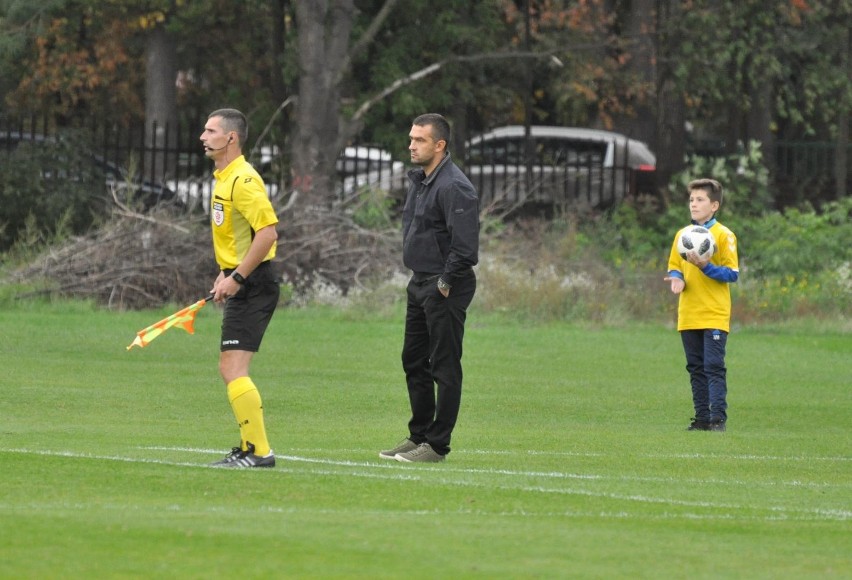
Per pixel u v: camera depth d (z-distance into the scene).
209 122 31.45
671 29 119.19
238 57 136.50
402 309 78.94
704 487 31.36
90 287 80.00
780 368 62.28
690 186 43.34
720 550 23.58
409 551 22.52
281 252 83.81
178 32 130.00
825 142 138.50
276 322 73.62
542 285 81.38
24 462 31.05
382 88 119.25
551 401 49.59
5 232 96.62
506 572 21.23
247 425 31.62
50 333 65.12
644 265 93.81
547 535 24.23
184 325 31.52
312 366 57.59
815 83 129.62
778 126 149.75
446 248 34.12
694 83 121.00
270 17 124.94
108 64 131.25
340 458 34.56
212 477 29.77
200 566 21.02
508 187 101.50
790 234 95.38
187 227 84.00
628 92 126.38
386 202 93.50
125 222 83.38
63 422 40.66
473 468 33.28
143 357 58.28
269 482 29.34
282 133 116.69
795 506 29.06
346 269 84.81
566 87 125.62
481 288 81.75
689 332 43.78
